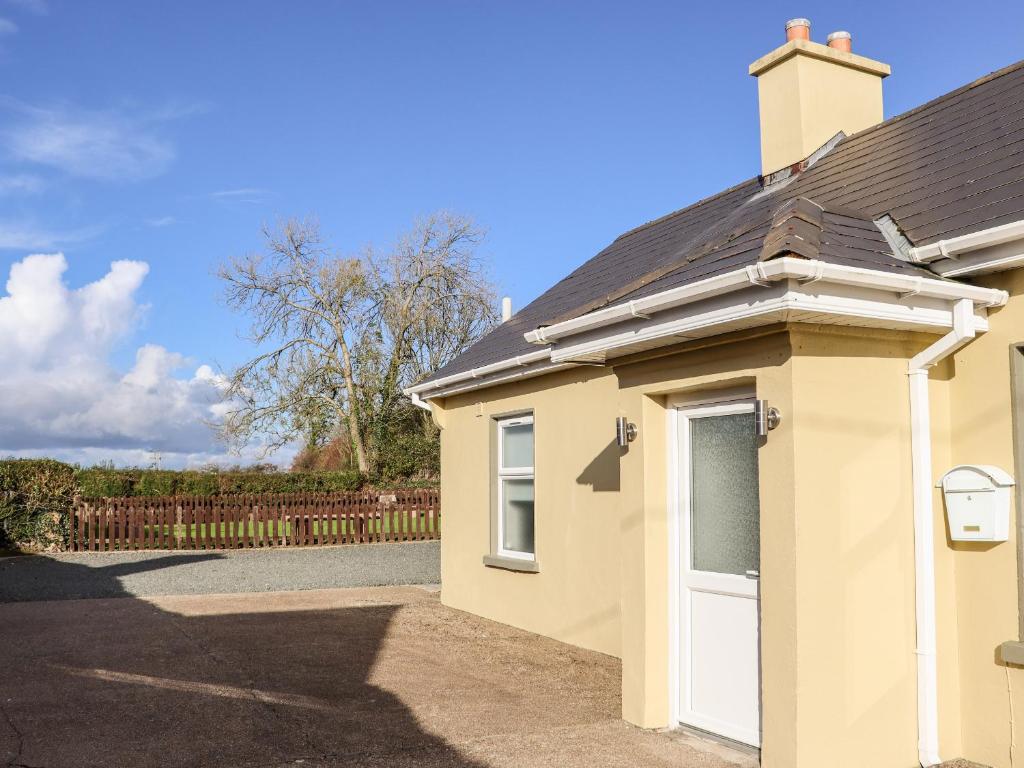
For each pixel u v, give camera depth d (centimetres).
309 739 567
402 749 548
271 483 2262
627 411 623
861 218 599
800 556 475
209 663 796
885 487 510
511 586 1011
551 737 572
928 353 515
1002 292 506
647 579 595
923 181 636
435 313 3158
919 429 520
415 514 2291
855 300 462
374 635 943
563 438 918
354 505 2188
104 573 1533
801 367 485
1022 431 500
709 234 841
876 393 513
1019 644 485
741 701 543
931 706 505
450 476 1180
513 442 1041
